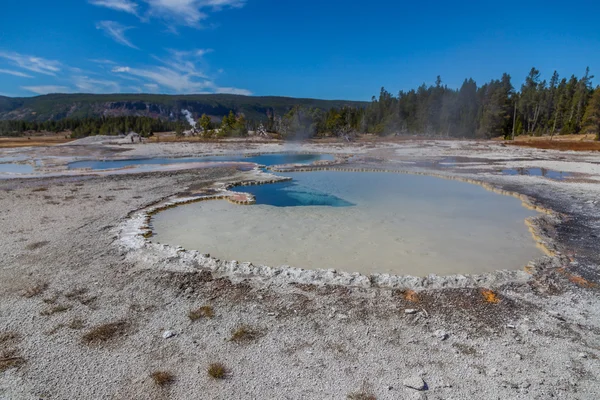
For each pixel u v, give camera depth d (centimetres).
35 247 970
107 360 531
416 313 663
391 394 466
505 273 825
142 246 977
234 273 822
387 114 8588
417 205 1527
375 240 1092
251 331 604
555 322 633
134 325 619
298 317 647
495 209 1466
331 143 5331
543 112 7031
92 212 1335
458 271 890
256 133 6888
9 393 466
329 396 464
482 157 3372
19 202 1495
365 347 564
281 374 504
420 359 536
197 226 1219
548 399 457
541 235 1115
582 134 5750
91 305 682
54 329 604
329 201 1593
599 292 748
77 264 864
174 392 470
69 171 2422
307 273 809
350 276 795
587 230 1165
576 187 1859
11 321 625
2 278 788
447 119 7306
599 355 543
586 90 6425
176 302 696
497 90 6594
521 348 561
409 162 2992
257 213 1382
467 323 632
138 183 1950
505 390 473
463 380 493
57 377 496
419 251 1012
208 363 526
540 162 2931
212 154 3703
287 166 2638
